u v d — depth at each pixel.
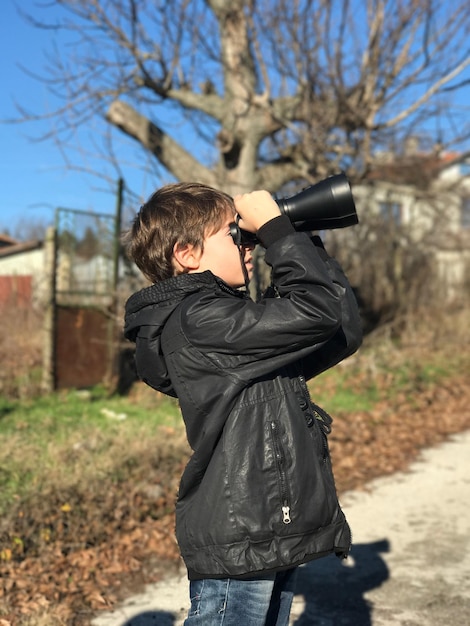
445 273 14.77
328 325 1.49
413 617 2.97
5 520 3.69
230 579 1.53
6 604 3.04
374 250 12.52
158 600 3.17
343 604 3.10
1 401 7.04
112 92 7.86
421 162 10.46
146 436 5.36
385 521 4.27
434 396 8.50
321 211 1.62
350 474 5.31
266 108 8.10
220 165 9.15
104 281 8.07
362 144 8.38
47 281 7.50
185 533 1.57
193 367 1.56
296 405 1.57
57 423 6.12
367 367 9.10
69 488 4.07
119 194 7.82
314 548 1.51
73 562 3.52
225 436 1.52
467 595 3.18
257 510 1.48
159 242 1.71
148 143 8.90
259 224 1.59
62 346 7.60
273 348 1.50
